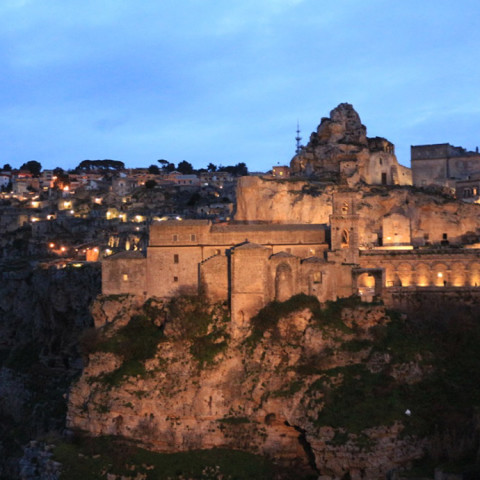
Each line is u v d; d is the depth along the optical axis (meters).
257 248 110.75
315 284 111.50
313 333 106.62
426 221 138.12
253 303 110.50
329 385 100.94
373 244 132.88
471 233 136.38
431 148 163.50
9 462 133.62
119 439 104.62
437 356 104.69
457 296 115.38
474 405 94.69
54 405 143.62
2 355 176.75
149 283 118.00
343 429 94.38
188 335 110.50
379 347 105.06
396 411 95.75
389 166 156.50
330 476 94.75
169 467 99.75
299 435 101.88
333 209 118.00
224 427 103.50
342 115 164.75
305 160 161.38
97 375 110.94
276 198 140.25
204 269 115.00
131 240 177.25
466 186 153.00
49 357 157.75
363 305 110.81
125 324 115.62
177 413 104.81
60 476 99.56
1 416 158.50
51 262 176.00
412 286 116.25
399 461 92.25
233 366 107.50
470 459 88.69
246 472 98.50
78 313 155.38
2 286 182.62
